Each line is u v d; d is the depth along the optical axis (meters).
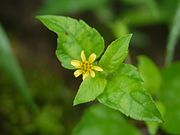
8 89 0.32
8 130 0.31
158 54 0.38
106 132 0.27
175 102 0.28
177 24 0.30
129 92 0.21
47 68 0.35
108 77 0.22
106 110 0.28
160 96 0.28
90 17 0.37
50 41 0.37
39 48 0.36
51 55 0.36
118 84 0.22
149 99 0.21
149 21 0.35
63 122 0.32
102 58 0.22
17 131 0.31
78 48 0.22
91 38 0.22
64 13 0.35
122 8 0.36
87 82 0.21
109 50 0.22
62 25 0.22
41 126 0.31
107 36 0.36
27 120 0.31
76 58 0.22
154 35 0.38
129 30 0.36
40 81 0.33
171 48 0.31
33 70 0.34
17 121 0.31
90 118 0.28
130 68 0.22
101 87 0.21
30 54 0.36
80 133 0.27
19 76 0.28
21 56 0.35
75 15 0.37
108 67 0.22
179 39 0.36
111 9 0.36
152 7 0.32
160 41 0.38
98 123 0.27
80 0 0.33
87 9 0.36
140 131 0.29
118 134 0.27
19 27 0.37
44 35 0.37
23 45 0.36
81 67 0.21
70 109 0.33
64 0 0.33
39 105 0.32
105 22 0.36
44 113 0.32
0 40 0.28
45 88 0.33
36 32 0.37
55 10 0.33
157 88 0.28
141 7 0.35
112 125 0.27
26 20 0.37
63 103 0.33
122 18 0.35
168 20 0.35
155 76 0.27
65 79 0.35
